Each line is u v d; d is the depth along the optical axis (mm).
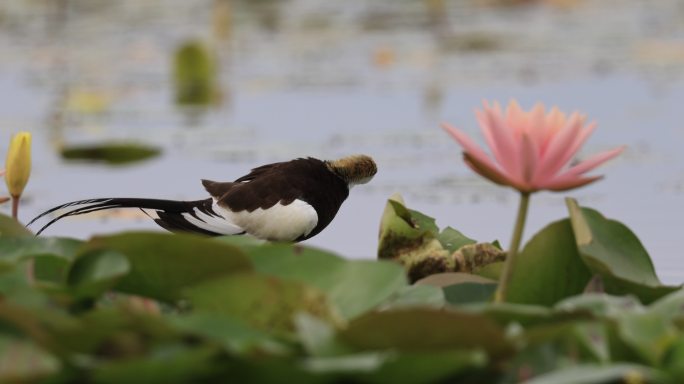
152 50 24016
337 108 18141
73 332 4148
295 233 7590
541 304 5805
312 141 15797
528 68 21234
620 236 5957
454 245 7312
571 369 4152
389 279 4984
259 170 7961
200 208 7598
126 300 5137
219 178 13727
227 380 4117
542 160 5129
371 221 11539
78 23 27281
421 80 20375
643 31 25188
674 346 4336
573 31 25672
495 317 4648
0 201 6863
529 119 5168
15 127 16969
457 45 24203
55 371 4012
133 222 11461
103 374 3967
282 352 4125
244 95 19625
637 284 5656
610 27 25969
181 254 5027
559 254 5801
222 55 24000
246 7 29812
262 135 16297
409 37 25422
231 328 4324
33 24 27109
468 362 4043
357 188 12977
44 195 12867
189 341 4355
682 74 20094
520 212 5277
